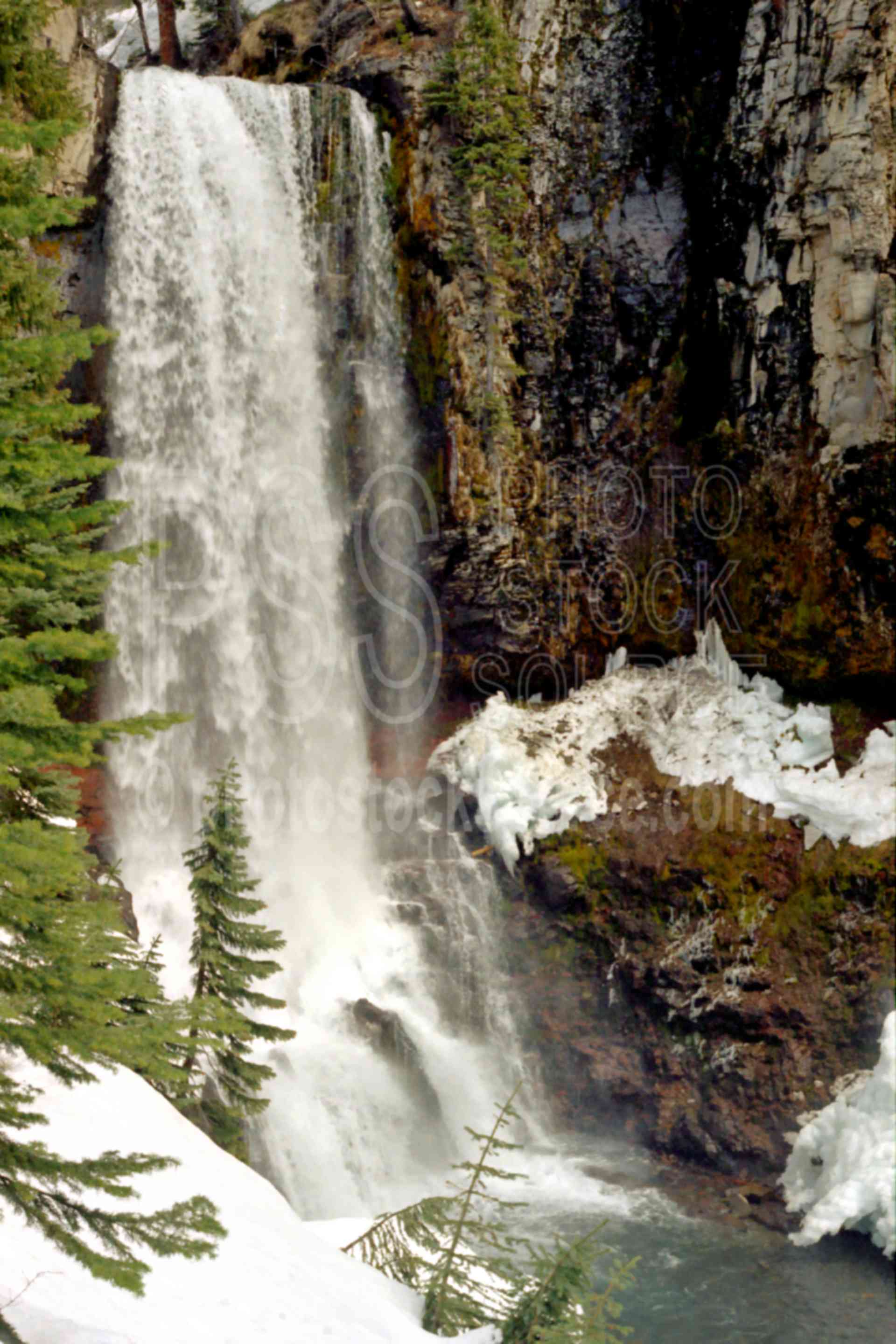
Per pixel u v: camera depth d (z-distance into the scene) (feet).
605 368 98.02
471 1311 36.29
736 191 91.81
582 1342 33.47
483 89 93.04
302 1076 69.97
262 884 83.87
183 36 138.62
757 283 91.20
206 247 90.53
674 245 97.50
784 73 88.99
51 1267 30.22
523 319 96.32
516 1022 82.64
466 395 94.17
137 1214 25.53
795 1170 70.03
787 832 83.20
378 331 95.71
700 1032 78.28
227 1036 48.29
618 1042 80.64
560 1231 65.21
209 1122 46.85
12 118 36.91
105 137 86.79
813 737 87.51
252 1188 39.34
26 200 29.09
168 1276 32.12
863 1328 56.80
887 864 79.20
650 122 96.89
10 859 24.40
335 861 89.10
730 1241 65.05
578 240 97.71
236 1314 31.45
